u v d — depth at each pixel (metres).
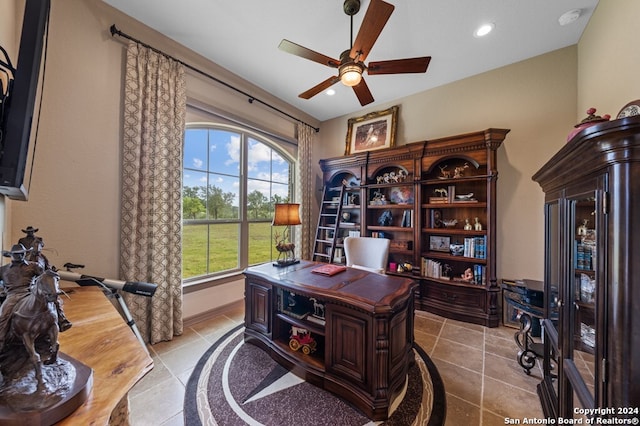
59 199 1.98
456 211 3.38
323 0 2.13
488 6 2.17
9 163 0.91
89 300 1.54
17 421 0.58
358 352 1.65
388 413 1.58
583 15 2.28
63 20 1.99
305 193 4.41
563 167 1.19
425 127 3.66
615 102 1.87
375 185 3.81
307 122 4.56
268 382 1.89
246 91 3.44
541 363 2.14
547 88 2.82
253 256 3.76
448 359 2.22
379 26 1.65
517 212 2.98
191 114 2.89
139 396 1.73
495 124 3.13
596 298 0.89
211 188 3.22
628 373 0.76
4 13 1.48
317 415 1.58
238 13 2.29
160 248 2.46
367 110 4.32
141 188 2.38
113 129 2.26
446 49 2.75
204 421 1.53
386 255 3.06
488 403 1.70
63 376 0.72
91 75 2.13
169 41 2.62
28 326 0.69
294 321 2.06
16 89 0.93
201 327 2.81
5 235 1.54
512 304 2.38
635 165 0.74
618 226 0.78
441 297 3.21
